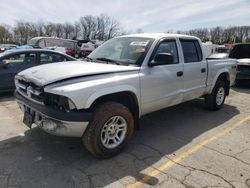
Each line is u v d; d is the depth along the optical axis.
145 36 4.54
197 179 3.19
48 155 3.72
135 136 4.55
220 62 6.08
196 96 5.42
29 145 4.03
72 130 3.26
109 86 3.46
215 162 3.63
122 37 4.86
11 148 3.91
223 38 69.44
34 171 3.28
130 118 3.79
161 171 3.36
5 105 6.37
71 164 3.48
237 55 10.48
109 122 3.57
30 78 3.55
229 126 5.17
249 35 68.19
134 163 3.55
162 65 4.36
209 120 5.53
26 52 7.66
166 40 4.53
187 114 5.93
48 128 3.36
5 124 4.92
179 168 3.45
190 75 4.99
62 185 3.00
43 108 3.27
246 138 4.55
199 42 5.42
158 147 4.09
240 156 3.84
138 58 4.09
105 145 3.56
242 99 7.73
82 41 34.28
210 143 4.30
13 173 3.22
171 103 4.70
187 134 4.69
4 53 7.58
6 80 7.23
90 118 3.29
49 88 3.22
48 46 28.14
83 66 3.78
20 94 3.95
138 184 3.06
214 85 5.93
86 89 3.22
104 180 3.12
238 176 3.29
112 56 4.43
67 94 3.09
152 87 4.13
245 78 9.47
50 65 4.01
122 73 3.74
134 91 3.81
